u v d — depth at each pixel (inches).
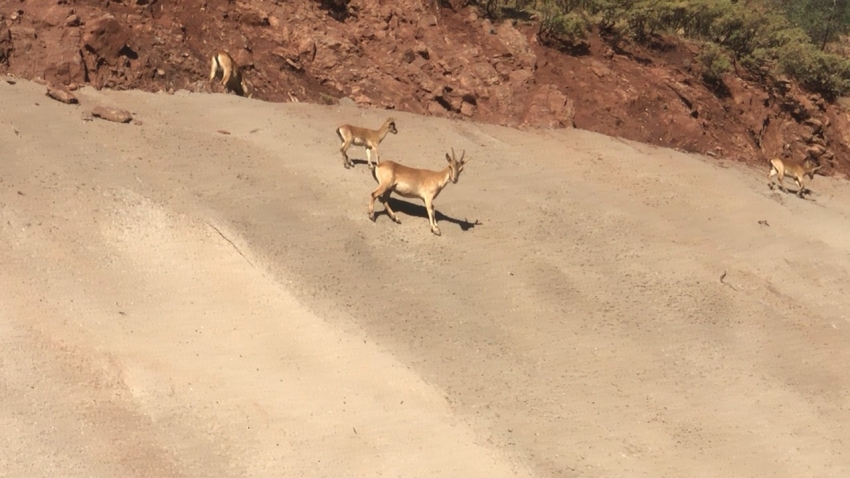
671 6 1202.0
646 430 524.4
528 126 938.1
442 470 454.9
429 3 1019.3
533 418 510.6
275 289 559.2
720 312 665.6
